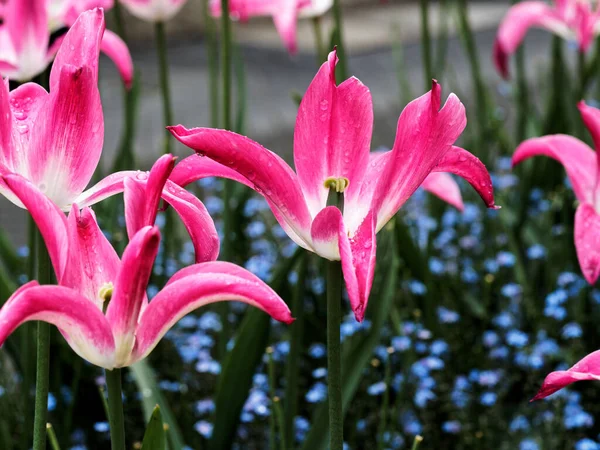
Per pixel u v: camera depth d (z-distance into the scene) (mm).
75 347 751
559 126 1695
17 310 720
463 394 1212
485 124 1743
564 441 1155
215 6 1329
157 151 2672
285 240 1620
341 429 806
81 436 1192
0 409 1193
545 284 1527
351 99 794
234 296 741
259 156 771
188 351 1215
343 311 1379
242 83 1437
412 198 1765
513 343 1211
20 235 2189
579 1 1530
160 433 823
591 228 958
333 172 802
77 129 794
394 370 1275
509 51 1597
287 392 1048
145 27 4797
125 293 744
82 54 798
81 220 765
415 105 777
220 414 1051
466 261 1604
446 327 1394
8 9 1039
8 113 791
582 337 1372
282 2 1342
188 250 1585
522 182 1606
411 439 1214
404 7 5730
